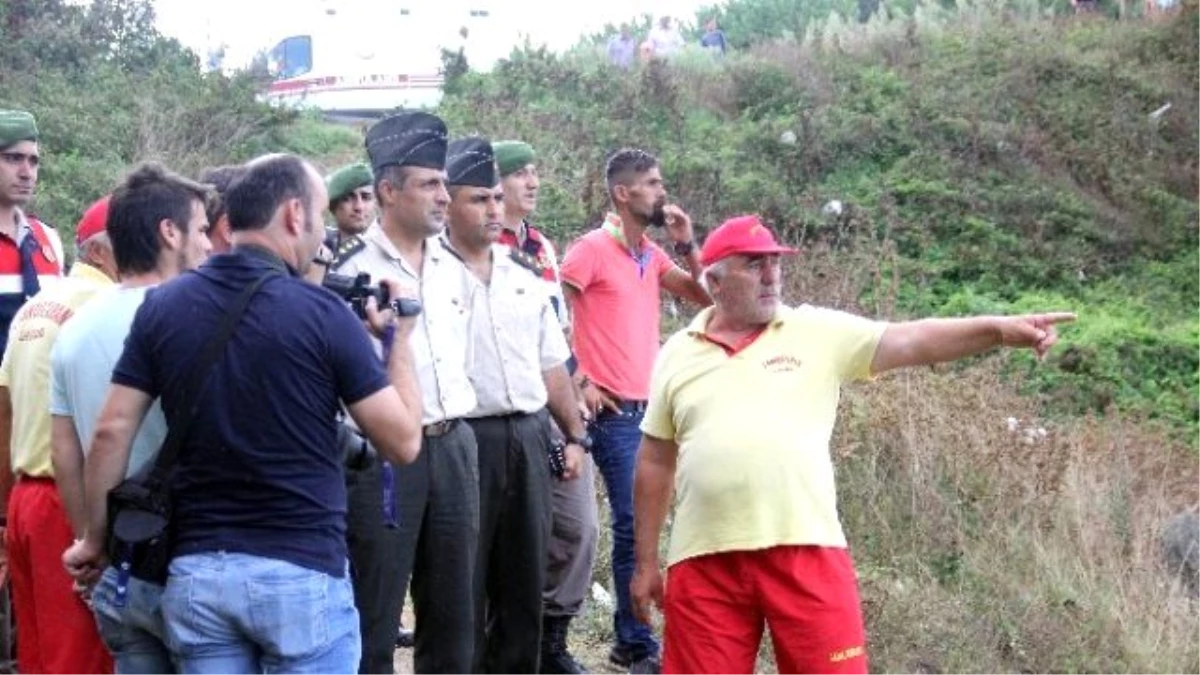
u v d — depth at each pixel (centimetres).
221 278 378
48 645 468
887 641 700
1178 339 1543
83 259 493
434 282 523
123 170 1508
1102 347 1505
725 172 1752
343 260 511
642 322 646
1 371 482
